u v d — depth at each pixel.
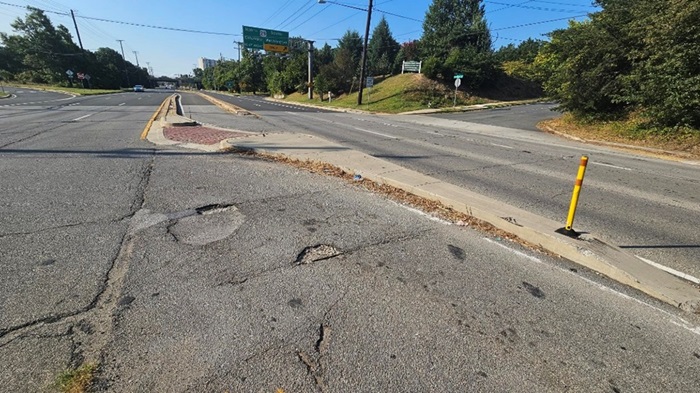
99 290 2.77
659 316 2.77
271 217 4.39
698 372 2.24
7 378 1.96
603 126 14.95
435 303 2.80
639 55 12.95
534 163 8.78
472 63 36.81
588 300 2.94
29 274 2.95
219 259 3.32
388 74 48.06
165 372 2.05
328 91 44.12
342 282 3.04
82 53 69.69
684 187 6.89
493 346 2.38
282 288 2.91
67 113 17.19
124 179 5.73
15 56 67.00
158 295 2.74
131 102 28.62
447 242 3.89
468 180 6.76
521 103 35.62
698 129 11.66
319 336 2.40
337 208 4.79
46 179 5.58
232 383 2.00
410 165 7.86
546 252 3.76
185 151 8.15
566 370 2.21
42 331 2.32
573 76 15.78
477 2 51.44
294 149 8.16
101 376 2.01
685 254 3.89
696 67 10.85
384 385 2.04
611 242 4.16
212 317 2.53
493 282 3.13
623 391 2.08
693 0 10.23
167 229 3.93
